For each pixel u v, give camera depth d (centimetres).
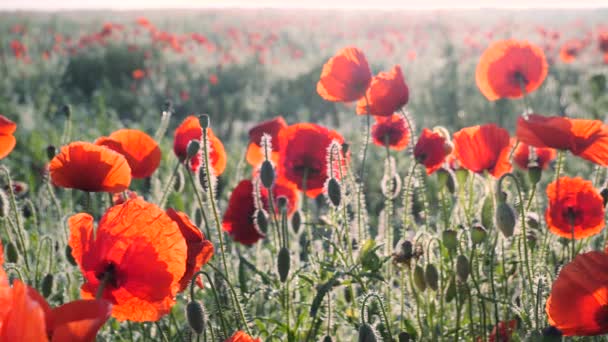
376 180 743
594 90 858
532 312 274
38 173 713
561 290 211
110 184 246
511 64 378
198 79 1950
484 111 1288
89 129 959
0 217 314
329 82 344
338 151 322
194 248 215
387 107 346
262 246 436
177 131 342
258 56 2139
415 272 282
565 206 305
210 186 276
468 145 309
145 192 615
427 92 1468
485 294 329
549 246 334
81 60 1881
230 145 1087
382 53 2558
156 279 191
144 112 1475
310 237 338
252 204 353
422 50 2750
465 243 325
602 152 274
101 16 5272
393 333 311
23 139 870
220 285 321
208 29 4144
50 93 1478
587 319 212
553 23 5497
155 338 323
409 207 348
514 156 400
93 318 141
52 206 488
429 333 309
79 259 194
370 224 562
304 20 4866
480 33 3769
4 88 1515
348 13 5416
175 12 5903
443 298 312
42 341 123
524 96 382
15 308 127
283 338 312
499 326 303
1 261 190
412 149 350
